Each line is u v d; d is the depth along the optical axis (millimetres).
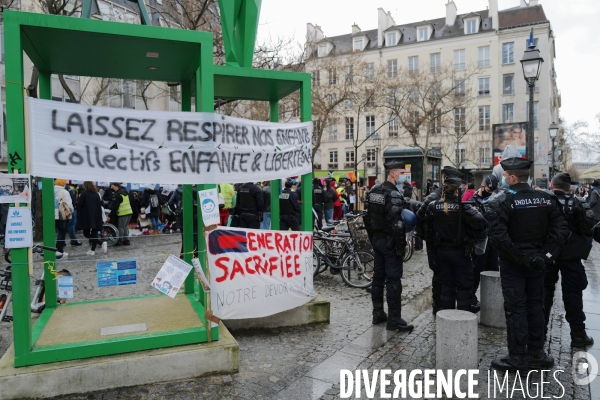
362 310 6395
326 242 8164
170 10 15344
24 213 3676
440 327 4117
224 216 11938
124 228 11758
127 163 4133
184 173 4371
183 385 3973
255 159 4934
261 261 5051
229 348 4199
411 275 8836
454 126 37312
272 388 3957
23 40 4086
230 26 5445
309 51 27984
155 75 5496
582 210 4766
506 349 4898
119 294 7055
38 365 3756
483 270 6379
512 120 44906
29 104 3768
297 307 5570
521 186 4230
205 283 4242
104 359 3885
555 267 5094
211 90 4398
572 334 5016
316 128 29641
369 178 37031
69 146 3922
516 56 44688
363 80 30203
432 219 5336
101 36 4020
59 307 5152
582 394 3879
